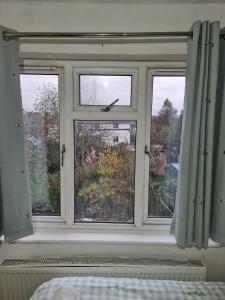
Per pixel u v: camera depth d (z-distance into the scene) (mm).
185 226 1471
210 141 1416
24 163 1552
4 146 1473
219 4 1524
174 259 1630
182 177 1452
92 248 1690
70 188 1772
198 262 1597
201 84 1380
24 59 1662
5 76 1434
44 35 1401
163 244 1662
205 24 1340
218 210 1471
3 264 1566
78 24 1557
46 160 1785
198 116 1404
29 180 1711
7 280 1557
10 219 1536
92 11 1544
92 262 1586
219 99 1447
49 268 1539
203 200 1468
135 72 1684
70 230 1809
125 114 1708
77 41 1557
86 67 1682
